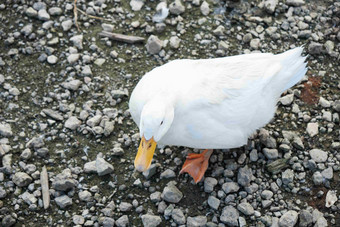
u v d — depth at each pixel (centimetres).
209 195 449
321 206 443
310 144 483
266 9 591
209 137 416
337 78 537
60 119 496
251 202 443
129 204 439
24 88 522
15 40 562
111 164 470
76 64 545
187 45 565
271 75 426
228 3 603
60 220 432
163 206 439
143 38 567
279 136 489
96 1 602
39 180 454
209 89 407
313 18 590
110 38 570
